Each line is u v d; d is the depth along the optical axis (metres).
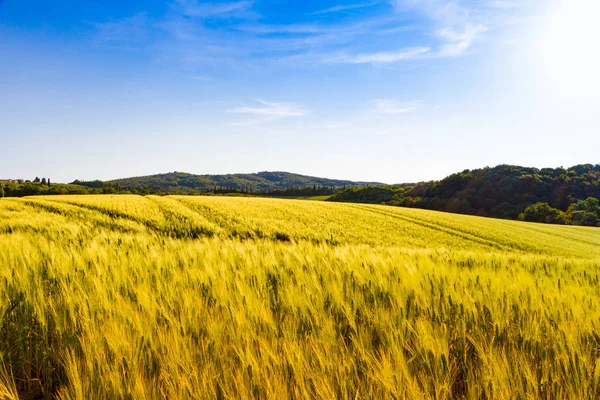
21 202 28.88
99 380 1.52
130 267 3.22
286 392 1.40
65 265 3.06
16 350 1.84
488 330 2.10
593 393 1.52
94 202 31.09
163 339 1.77
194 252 4.22
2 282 2.41
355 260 3.94
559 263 5.99
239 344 1.75
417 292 2.66
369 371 1.54
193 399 1.40
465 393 1.64
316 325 2.06
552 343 1.92
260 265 3.67
